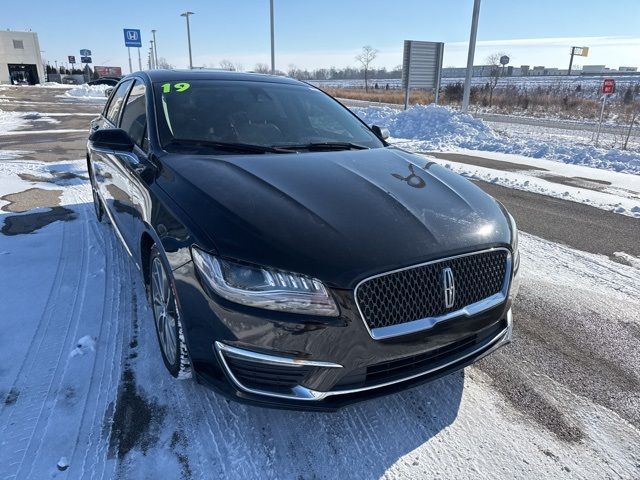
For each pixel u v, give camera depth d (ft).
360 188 8.13
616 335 10.73
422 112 50.34
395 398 8.38
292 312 6.27
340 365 6.45
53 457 6.77
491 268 7.54
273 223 6.79
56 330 9.92
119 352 9.23
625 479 6.84
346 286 6.23
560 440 7.56
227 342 6.51
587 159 33.14
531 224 18.62
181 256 6.95
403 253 6.61
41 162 27.35
